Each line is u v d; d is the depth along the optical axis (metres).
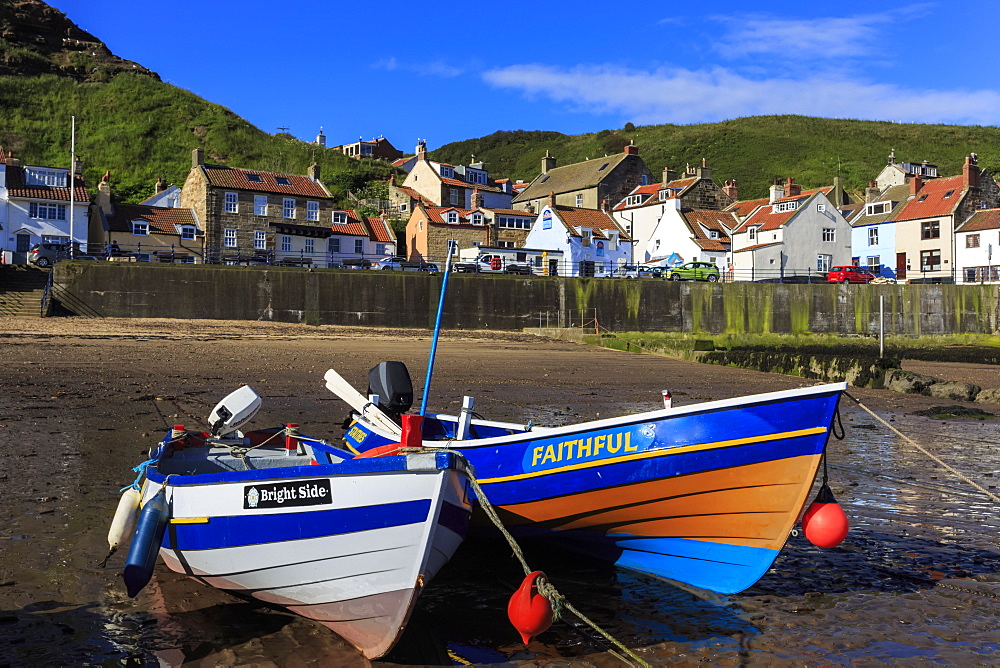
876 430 14.53
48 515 7.20
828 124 133.75
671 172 67.81
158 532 5.22
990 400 19.95
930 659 4.84
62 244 42.19
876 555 6.98
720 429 5.66
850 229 58.47
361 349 27.70
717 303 47.94
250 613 5.49
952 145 123.75
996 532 7.73
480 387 19.09
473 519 6.27
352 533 4.89
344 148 109.88
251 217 50.31
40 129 71.81
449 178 69.25
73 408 13.18
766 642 5.10
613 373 24.05
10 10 88.88
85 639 4.87
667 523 6.07
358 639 5.08
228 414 7.09
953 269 56.81
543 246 56.84
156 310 36.94
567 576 6.39
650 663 4.79
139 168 69.56
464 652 4.95
